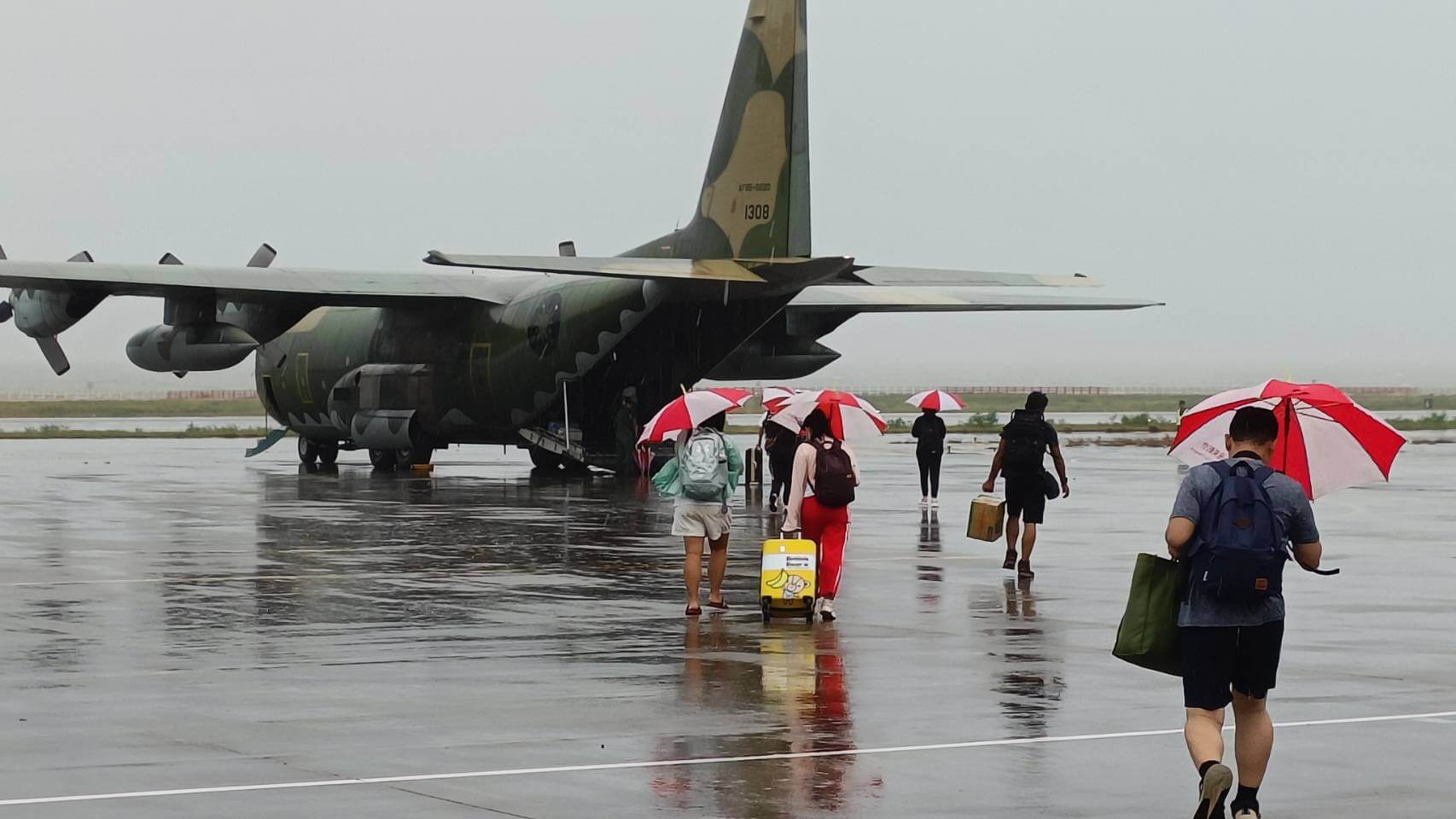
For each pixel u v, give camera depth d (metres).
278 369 44.69
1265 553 8.58
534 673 12.89
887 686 12.38
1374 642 14.48
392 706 11.49
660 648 14.22
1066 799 8.91
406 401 40.69
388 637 14.68
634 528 25.14
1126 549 22.73
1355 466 10.01
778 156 33.53
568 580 18.89
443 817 8.45
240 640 14.48
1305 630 15.26
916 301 40.81
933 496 30.11
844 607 16.83
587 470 40.44
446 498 31.38
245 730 10.64
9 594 17.42
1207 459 10.29
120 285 34.47
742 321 36.28
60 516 27.00
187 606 16.62
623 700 11.80
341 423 42.72
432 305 39.56
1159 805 8.77
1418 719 11.09
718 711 11.38
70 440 68.62
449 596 17.48
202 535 23.84
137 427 89.69
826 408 20.86
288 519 26.61
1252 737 8.75
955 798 8.92
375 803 8.76
